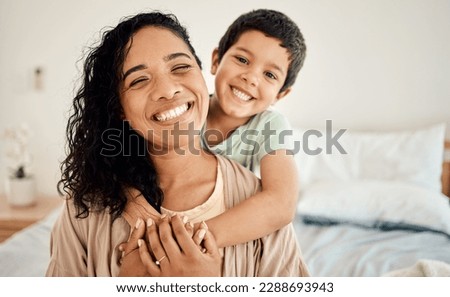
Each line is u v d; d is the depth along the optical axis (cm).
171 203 62
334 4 181
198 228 58
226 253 60
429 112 184
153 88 54
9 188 209
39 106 212
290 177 69
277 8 179
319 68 185
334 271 133
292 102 189
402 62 182
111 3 186
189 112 56
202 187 63
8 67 208
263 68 82
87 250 64
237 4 165
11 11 204
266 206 62
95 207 63
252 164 80
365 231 163
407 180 177
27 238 155
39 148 216
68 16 198
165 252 56
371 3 179
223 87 83
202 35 167
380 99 186
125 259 59
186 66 56
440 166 177
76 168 64
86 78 62
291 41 85
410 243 151
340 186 173
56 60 205
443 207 161
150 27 57
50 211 203
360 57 183
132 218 61
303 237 159
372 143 182
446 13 177
